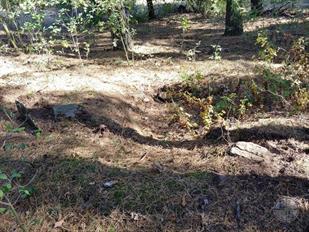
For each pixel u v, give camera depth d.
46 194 2.28
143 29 7.73
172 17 8.89
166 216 2.10
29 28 4.98
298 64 3.69
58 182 2.33
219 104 3.28
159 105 3.82
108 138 2.84
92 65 4.71
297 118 2.94
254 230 2.01
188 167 2.39
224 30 6.82
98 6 4.66
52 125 2.97
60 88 3.64
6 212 2.20
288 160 2.37
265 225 2.02
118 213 2.13
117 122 3.14
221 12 7.96
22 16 6.62
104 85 3.81
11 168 2.48
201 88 3.95
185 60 4.85
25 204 2.25
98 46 6.20
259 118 3.07
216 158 2.44
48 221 2.14
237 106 3.31
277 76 3.46
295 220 2.03
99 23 4.78
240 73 4.09
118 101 3.53
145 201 2.17
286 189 2.16
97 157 2.55
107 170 2.40
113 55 5.29
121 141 2.82
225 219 2.06
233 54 4.97
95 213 2.15
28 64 4.81
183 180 2.27
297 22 6.44
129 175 2.35
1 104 3.42
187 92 3.83
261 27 6.46
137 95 3.85
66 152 2.61
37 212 2.19
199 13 9.02
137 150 2.69
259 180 2.22
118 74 4.32
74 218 2.14
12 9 5.55
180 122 3.32
